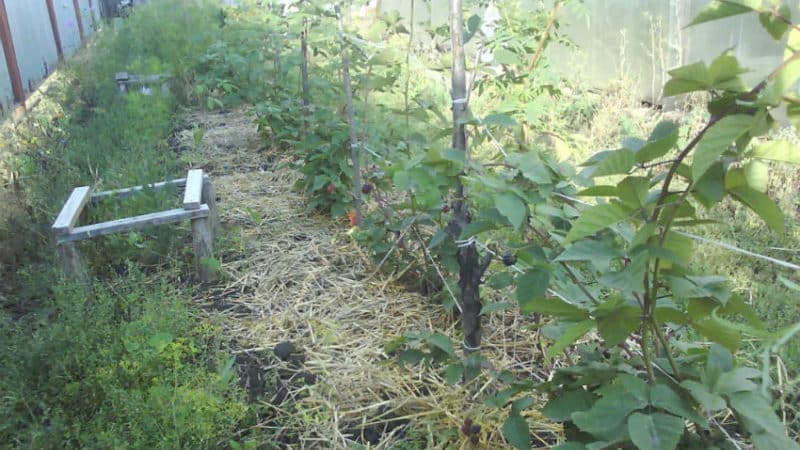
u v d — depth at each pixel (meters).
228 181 5.80
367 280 4.02
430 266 3.77
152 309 3.45
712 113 1.60
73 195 4.40
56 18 10.21
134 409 2.64
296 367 3.27
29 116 6.95
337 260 4.29
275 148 6.53
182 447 2.65
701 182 1.66
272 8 6.03
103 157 6.06
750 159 1.65
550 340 3.22
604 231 2.12
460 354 3.22
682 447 1.97
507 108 4.16
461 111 2.58
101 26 13.43
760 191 1.63
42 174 5.51
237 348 3.44
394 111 4.28
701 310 1.96
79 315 3.20
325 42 5.22
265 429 2.84
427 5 4.32
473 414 2.76
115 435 2.58
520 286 2.24
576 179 2.27
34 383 3.00
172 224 4.48
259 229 4.79
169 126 7.36
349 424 2.87
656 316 2.03
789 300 3.30
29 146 6.11
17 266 4.36
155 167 5.80
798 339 2.98
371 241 4.05
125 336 3.17
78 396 2.89
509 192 2.14
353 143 4.32
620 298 1.94
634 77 6.80
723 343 1.99
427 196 2.50
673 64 6.37
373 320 3.63
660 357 2.19
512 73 4.39
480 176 2.23
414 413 2.91
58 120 7.22
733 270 3.69
